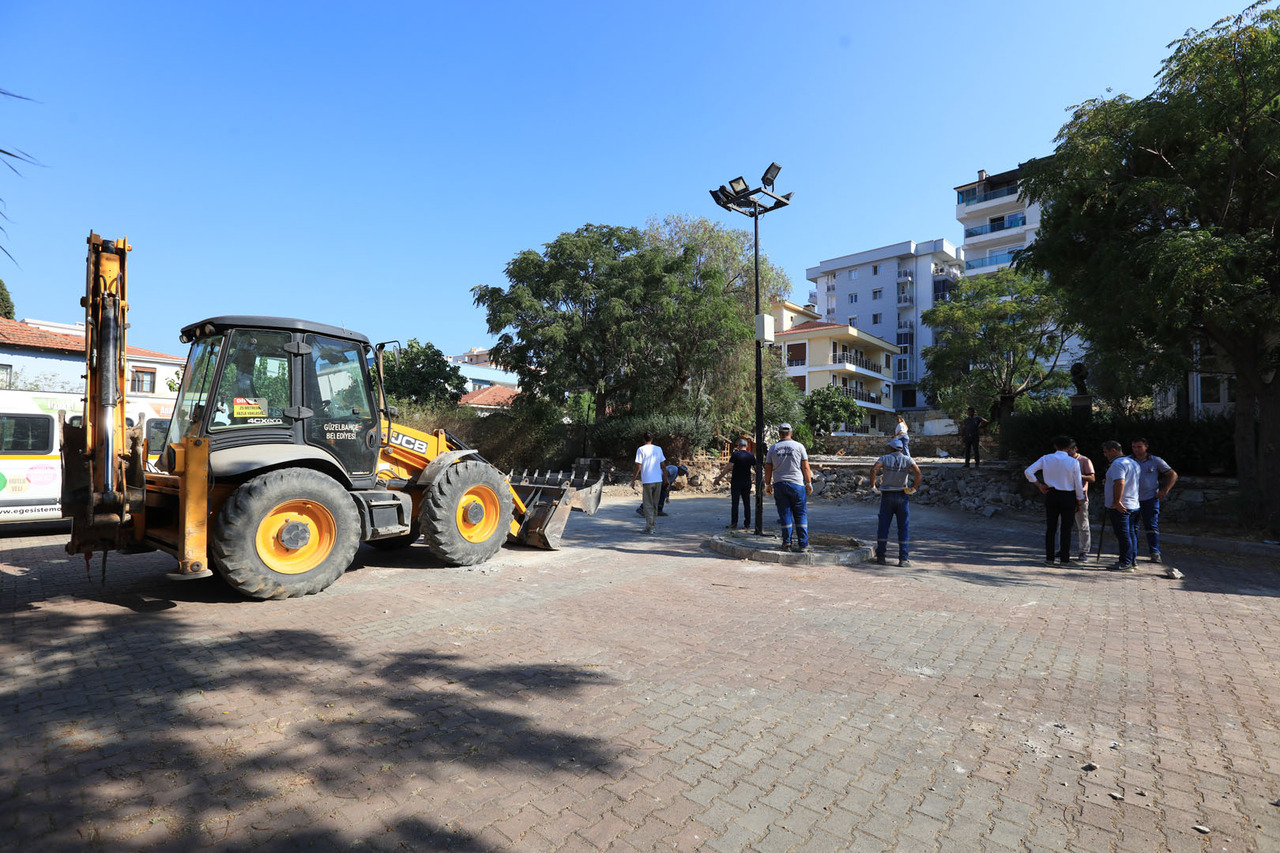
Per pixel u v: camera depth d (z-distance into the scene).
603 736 3.37
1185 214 10.68
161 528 6.28
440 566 7.97
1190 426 13.84
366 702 3.75
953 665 4.56
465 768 3.01
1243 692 4.10
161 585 6.71
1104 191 10.60
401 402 24.88
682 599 6.43
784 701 3.88
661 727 3.49
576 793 2.81
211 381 6.20
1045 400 27.44
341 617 5.56
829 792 2.86
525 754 3.16
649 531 11.51
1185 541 10.24
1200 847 2.49
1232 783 2.98
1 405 10.59
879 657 4.70
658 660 4.59
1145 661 4.68
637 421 23.38
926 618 5.79
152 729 3.34
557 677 4.22
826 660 4.63
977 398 28.95
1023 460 15.94
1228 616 5.94
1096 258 10.78
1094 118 10.54
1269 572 8.10
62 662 4.34
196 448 5.59
